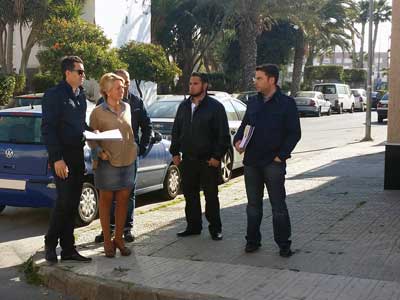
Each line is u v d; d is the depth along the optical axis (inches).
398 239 229.1
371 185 352.5
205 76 234.7
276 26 1331.2
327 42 1441.9
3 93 710.5
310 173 411.2
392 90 326.0
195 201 243.9
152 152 327.6
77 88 203.9
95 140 203.6
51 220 207.2
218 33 1162.6
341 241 227.8
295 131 205.9
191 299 173.6
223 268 199.8
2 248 248.5
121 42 952.3
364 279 183.6
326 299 167.9
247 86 1113.4
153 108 421.7
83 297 190.2
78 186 206.1
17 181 275.1
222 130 233.6
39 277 204.8
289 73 2027.6
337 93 1369.3
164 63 791.7
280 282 183.5
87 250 227.6
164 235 248.5
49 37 690.2
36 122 279.9
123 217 217.8
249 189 215.5
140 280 189.2
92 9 887.1
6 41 787.4
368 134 669.9
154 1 1157.7
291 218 268.4
